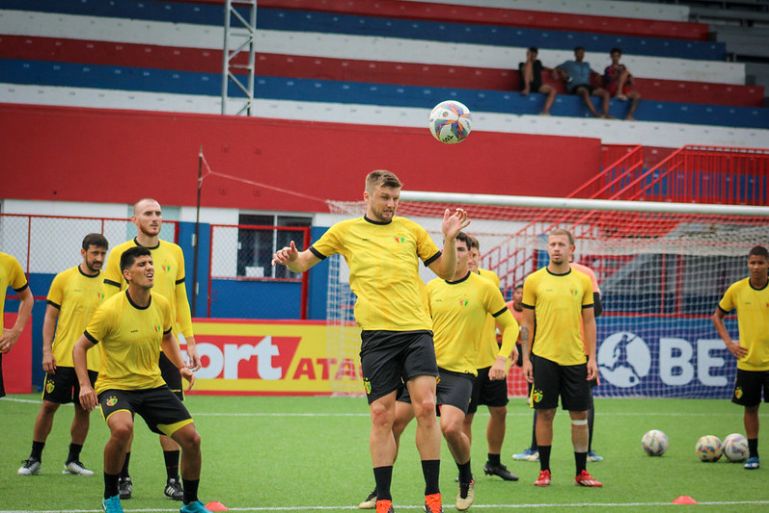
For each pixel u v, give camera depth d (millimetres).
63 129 30047
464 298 11719
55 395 13062
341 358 25781
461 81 41219
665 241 27984
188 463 10289
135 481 12992
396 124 37969
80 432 13203
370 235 10180
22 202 29781
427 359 9953
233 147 31109
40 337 26266
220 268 30922
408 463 15320
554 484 13523
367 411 22266
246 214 31422
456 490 12984
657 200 32906
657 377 27594
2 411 20359
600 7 47406
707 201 32156
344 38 41219
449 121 12625
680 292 30234
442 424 11258
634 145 34969
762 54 47406
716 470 15000
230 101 35156
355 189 31844
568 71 41031
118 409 10086
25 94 35094
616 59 41219
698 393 27750
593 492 12875
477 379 13391
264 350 25281
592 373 13430
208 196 30875
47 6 39000
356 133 31922
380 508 9711
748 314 15281
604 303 30375
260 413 21438
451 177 32500
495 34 43938
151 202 12234
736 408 25094
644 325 27594
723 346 27984
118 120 30422
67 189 30031
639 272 30875
